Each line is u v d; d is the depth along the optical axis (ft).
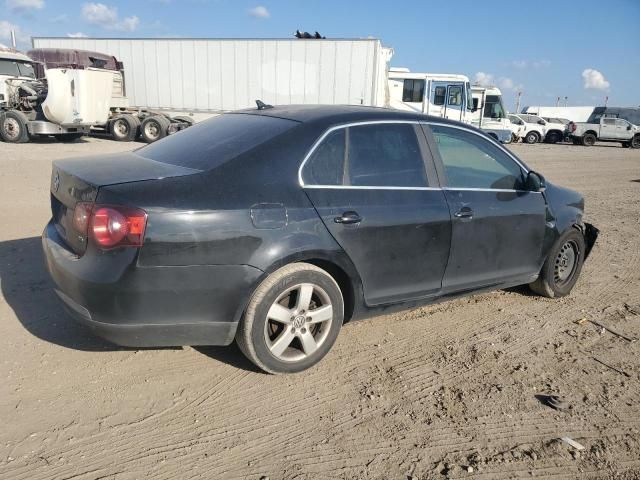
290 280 11.21
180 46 67.46
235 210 10.48
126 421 10.05
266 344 11.30
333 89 63.87
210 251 10.28
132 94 70.44
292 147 11.60
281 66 64.85
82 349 12.43
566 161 72.90
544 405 11.32
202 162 11.23
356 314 12.60
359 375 12.14
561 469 9.43
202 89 67.92
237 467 9.05
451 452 9.72
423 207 13.02
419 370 12.52
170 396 10.91
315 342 12.05
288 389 11.40
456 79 79.30
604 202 38.50
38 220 23.31
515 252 15.37
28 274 16.62
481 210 14.17
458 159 14.25
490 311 16.28
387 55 67.21
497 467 9.39
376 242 12.27
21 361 11.76
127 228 9.80
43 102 55.88
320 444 9.75
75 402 10.50
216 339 11.02
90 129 63.05
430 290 13.71
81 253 10.51
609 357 13.61
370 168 12.54
